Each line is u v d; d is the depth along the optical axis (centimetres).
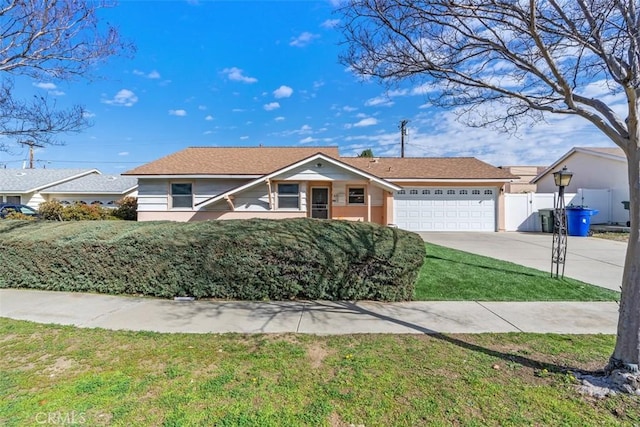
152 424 260
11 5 573
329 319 499
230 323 483
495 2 352
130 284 642
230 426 257
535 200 1712
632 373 300
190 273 620
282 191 1366
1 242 689
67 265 662
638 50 310
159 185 1480
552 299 600
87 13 651
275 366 350
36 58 632
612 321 491
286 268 602
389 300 593
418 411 275
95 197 2541
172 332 448
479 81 400
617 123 325
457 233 1602
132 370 343
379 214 1627
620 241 1309
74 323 484
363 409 278
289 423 261
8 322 487
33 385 315
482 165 1817
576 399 288
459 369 342
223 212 1420
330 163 1314
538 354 378
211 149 1767
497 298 605
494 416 268
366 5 422
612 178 1808
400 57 428
